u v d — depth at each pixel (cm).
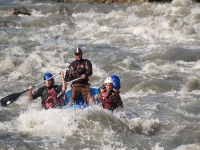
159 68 4634
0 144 2711
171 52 5041
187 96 3809
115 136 2878
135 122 3069
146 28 6419
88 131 2914
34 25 6700
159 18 6788
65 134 2881
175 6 7744
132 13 7506
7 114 3303
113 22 7038
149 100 3709
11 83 4188
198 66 4656
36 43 5675
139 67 4703
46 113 3061
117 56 4981
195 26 6619
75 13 7712
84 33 6281
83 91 3303
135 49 5484
